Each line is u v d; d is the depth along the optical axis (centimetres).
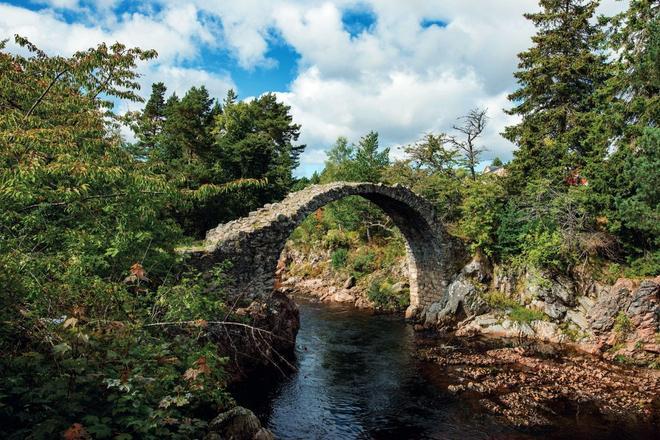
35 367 511
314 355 1883
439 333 2298
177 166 2788
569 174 2484
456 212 3088
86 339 520
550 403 1363
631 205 1845
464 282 2452
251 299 1672
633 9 1955
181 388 600
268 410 1322
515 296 2361
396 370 1698
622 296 1908
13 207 761
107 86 1015
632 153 1939
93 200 866
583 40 2605
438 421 1255
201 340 1253
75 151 822
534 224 2342
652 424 1220
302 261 4244
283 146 4662
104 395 548
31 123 777
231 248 1625
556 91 2575
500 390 1477
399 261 3344
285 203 2061
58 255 791
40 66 856
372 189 2248
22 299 570
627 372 1653
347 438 1158
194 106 2970
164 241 1188
